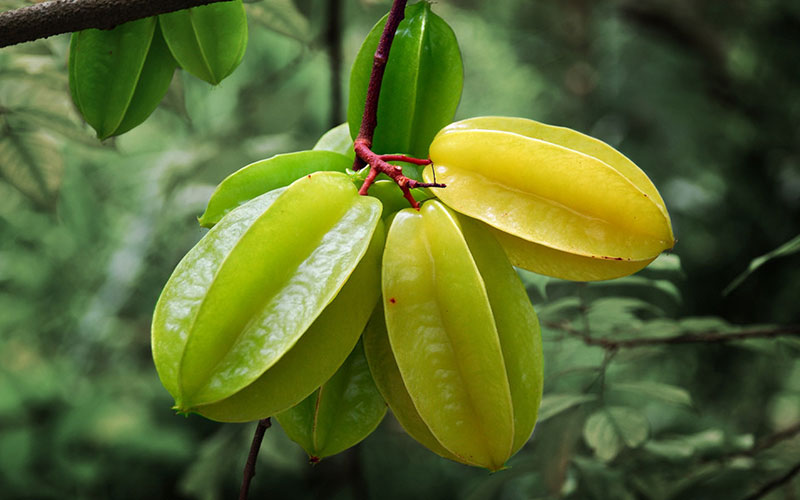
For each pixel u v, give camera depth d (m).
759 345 0.83
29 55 0.80
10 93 0.80
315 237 0.53
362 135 0.57
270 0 0.82
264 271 0.52
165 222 1.35
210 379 0.51
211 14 0.64
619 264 0.54
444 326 0.53
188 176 1.27
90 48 0.63
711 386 1.34
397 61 0.59
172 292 0.52
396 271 0.53
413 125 0.60
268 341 0.51
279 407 0.52
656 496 0.86
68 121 0.80
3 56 0.79
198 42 0.64
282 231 0.52
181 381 0.51
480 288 0.52
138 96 0.65
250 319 0.52
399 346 0.53
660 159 1.56
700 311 1.45
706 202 1.51
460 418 0.53
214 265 0.52
